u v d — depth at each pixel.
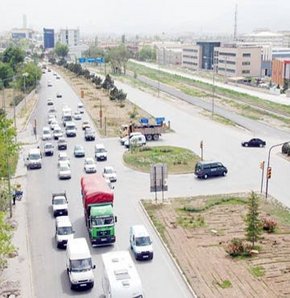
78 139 95.50
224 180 67.81
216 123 110.50
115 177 67.19
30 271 41.53
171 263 42.88
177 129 103.38
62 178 69.00
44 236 49.22
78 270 38.66
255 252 44.56
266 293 37.41
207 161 69.88
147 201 59.16
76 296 37.66
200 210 55.81
